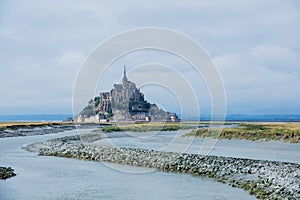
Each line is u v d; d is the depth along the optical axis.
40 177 22.02
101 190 18.58
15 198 17.12
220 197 16.88
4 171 23.33
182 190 18.39
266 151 31.72
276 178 19.12
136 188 19.00
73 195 17.67
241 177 20.50
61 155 31.58
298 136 40.12
